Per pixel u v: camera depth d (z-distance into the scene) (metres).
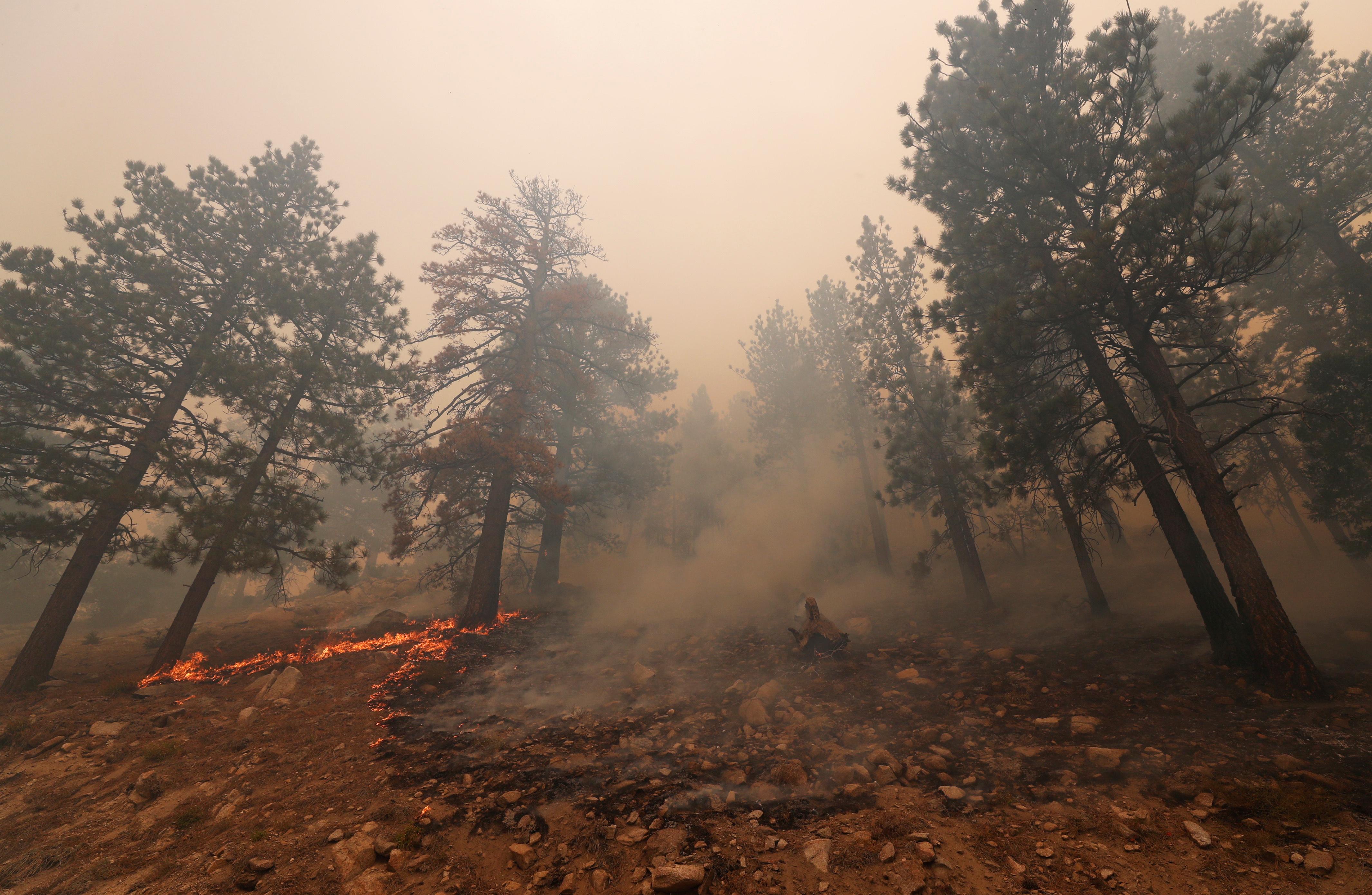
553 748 6.24
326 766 5.85
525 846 4.16
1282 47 6.96
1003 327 8.77
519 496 18.52
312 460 13.65
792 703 7.54
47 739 6.85
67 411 11.40
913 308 10.52
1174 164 7.70
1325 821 3.63
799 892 3.47
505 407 14.43
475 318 15.52
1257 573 6.78
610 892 3.59
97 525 10.70
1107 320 8.50
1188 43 15.48
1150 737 5.34
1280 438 15.56
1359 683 6.16
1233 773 4.43
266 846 4.27
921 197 10.75
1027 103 10.02
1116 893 3.20
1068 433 9.27
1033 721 6.10
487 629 12.98
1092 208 9.07
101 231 11.74
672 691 8.60
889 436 15.02
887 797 4.64
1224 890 3.13
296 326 13.88
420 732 6.91
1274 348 15.42
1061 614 11.41
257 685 8.81
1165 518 8.22
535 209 17.39
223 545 10.84
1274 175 12.52
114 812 5.10
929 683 7.85
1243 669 6.87
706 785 5.10
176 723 7.23
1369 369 9.34
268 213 14.34
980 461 13.03
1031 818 4.13
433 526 14.78
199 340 12.05
